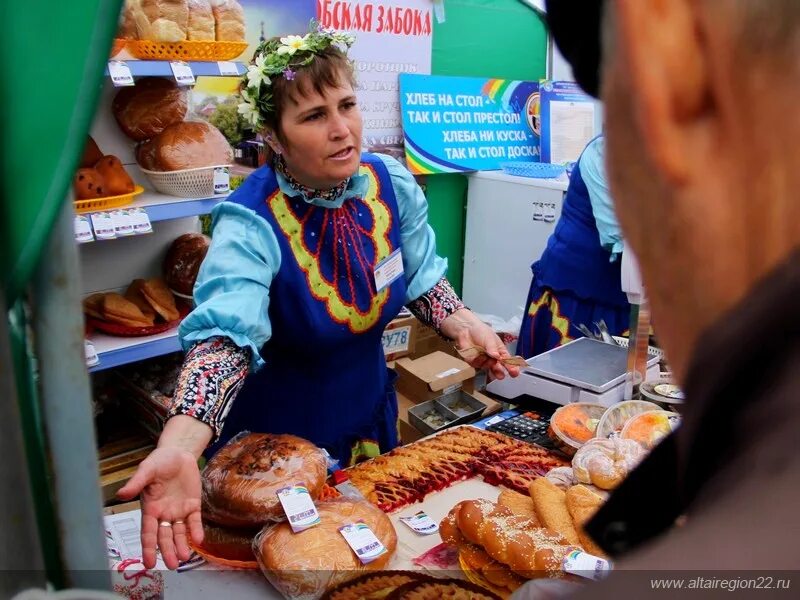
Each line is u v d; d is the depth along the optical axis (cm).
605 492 132
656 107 26
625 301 267
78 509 40
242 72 266
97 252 291
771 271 25
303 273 163
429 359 255
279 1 336
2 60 33
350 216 172
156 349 277
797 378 23
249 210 160
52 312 37
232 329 141
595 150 256
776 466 23
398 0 391
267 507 118
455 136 430
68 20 33
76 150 34
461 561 114
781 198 25
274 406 175
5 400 34
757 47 24
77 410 38
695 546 23
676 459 34
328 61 152
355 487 141
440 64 423
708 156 26
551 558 104
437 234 448
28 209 34
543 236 404
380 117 402
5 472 34
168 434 125
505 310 434
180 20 247
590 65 35
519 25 455
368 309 174
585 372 187
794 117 24
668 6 26
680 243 27
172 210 270
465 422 204
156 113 274
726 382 25
